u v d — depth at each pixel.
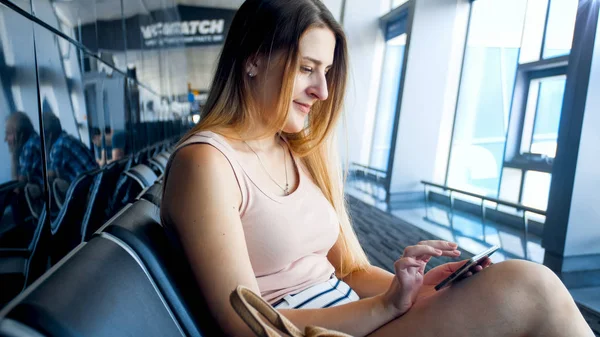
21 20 0.94
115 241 0.48
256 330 0.39
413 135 5.17
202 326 0.55
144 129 3.01
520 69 4.11
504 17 4.28
